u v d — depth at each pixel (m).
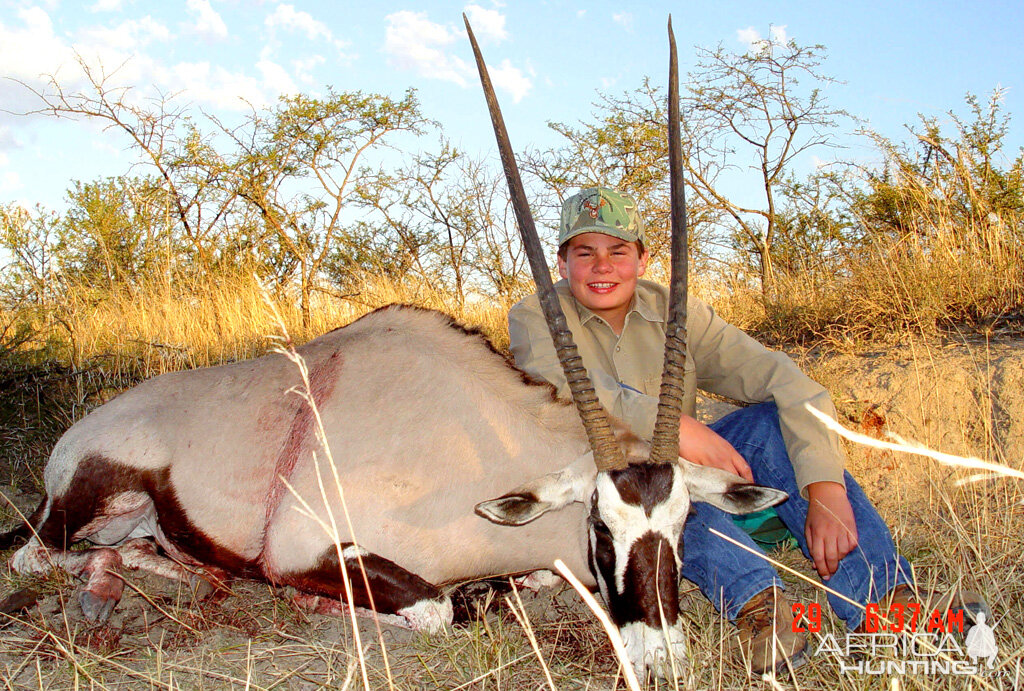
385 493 3.79
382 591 3.63
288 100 12.46
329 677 3.20
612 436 3.23
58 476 4.38
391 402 3.97
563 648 3.36
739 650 3.10
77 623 3.77
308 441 4.00
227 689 3.22
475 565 3.84
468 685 3.15
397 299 9.86
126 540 4.49
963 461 2.04
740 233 12.37
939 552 3.77
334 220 12.59
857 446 5.11
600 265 3.97
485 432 3.85
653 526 3.04
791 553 4.20
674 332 3.24
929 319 6.26
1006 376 5.32
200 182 11.84
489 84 3.47
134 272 11.12
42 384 6.45
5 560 4.58
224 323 8.48
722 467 3.54
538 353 4.18
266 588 4.23
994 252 6.89
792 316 7.31
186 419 4.30
